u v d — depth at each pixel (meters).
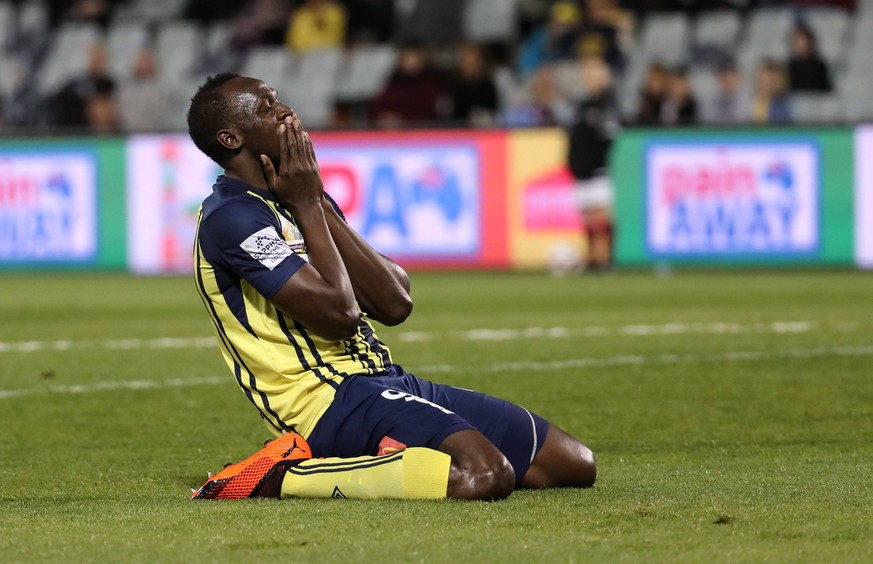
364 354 15.15
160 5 75.88
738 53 67.50
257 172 15.08
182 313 41.00
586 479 15.20
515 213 54.44
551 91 60.88
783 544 11.84
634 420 21.58
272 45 71.75
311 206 14.77
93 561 11.39
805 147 53.22
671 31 68.12
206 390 25.47
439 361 29.31
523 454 15.05
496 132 54.34
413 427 14.28
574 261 54.28
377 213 54.75
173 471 17.55
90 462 18.27
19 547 11.98
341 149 54.72
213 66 71.25
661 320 37.38
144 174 55.16
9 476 17.14
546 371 27.52
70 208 55.47
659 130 53.97
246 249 14.49
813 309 39.88
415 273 54.75
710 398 23.77
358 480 14.13
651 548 11.69
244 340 14.87
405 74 61.53
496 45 70.19
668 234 54.16
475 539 12.06
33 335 35.34
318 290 14.40
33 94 67.50
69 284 51.75
